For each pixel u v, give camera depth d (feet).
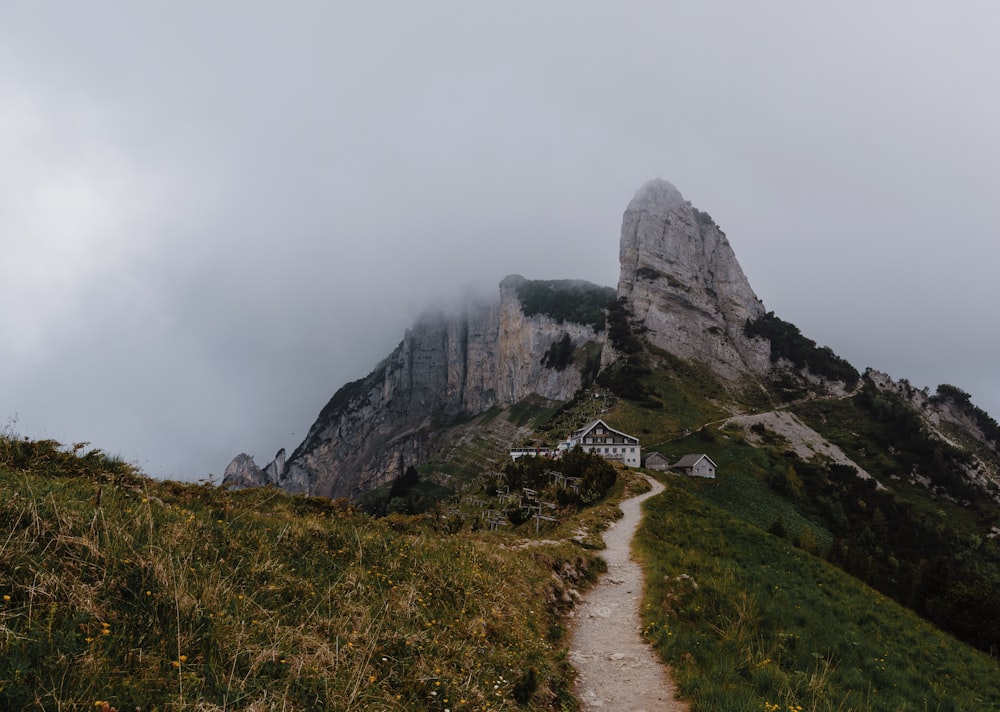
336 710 21.03
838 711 38.01
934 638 85.05
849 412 534.37
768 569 94.02
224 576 28.48
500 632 38.47
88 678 16.84
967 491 404.57
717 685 37.06
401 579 40.88
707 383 613.52
